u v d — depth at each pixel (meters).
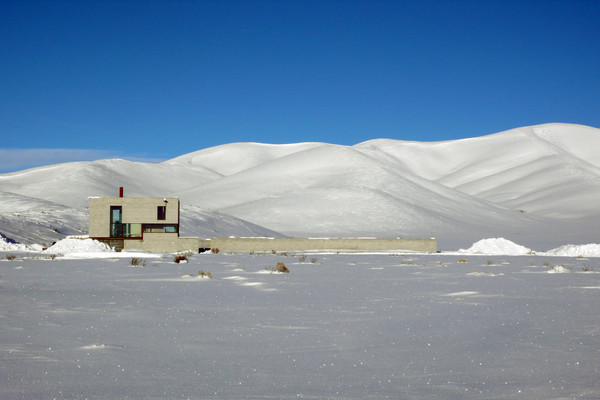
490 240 71.81
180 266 39.88
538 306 19.20
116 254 54.47
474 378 9.52
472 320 16.06
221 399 8.16
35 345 11.95
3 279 28.44
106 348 11.76
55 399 8.02
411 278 31.45
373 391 8.68
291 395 8.42
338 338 13.32
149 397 8.22
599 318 16.34
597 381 9.23
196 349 11.93
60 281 27.77
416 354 11.53
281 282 28.14
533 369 10.13
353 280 29.81
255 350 11.90
